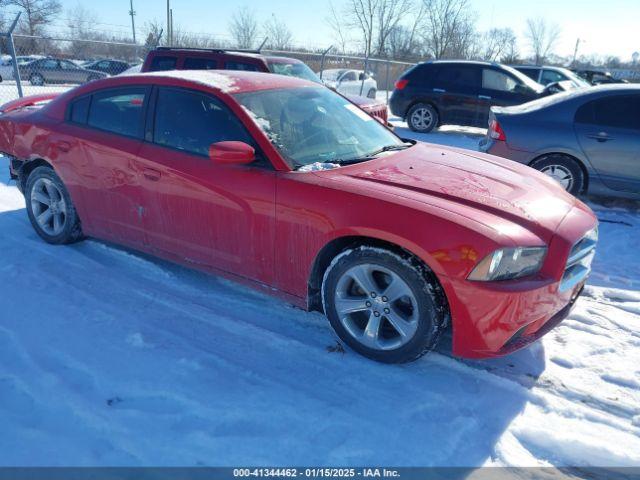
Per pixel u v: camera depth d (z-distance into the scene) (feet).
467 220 8.43
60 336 9.85
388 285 9.36
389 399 8.57
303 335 10.43
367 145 12.02
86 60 55.21
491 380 9.22
